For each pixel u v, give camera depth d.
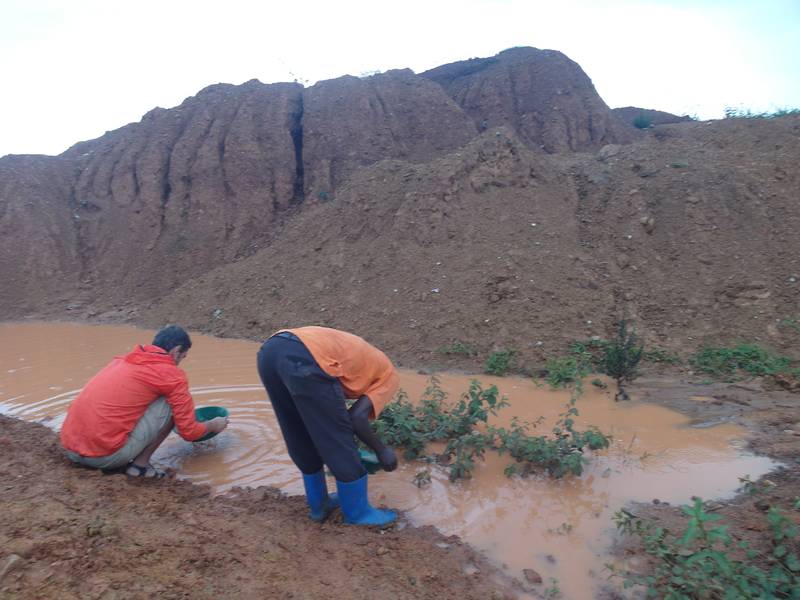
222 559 3.29
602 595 3.37
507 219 9.84
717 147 10.80
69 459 4.57
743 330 7.47
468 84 18.41
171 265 13.42
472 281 8.83
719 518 3.36
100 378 4.48
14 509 3.45
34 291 13.23
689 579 3.17
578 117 15.98
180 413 4.60
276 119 15.98
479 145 10.94
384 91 16.39
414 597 3.19
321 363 3.61
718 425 5.56
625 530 3.85
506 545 3.84
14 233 14.16
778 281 7.98
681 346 7.46
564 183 10.68
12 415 6.31
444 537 3.89
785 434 5.25
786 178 9.48
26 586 2.73
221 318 10.33
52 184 15.78
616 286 8.48
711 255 8.55
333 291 9.84
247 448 5.34
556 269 8.74
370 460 4.59
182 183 15.02
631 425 5.66
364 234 10.72
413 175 11.20
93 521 3.33
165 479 4.66
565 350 7.49
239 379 7.26
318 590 3.13
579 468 4.54
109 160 16.31
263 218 14.26
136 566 3.05
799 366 6.72
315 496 3.99
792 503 4.00
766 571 3.30
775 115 12.05
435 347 8.02
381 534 3.88
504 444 5.02
